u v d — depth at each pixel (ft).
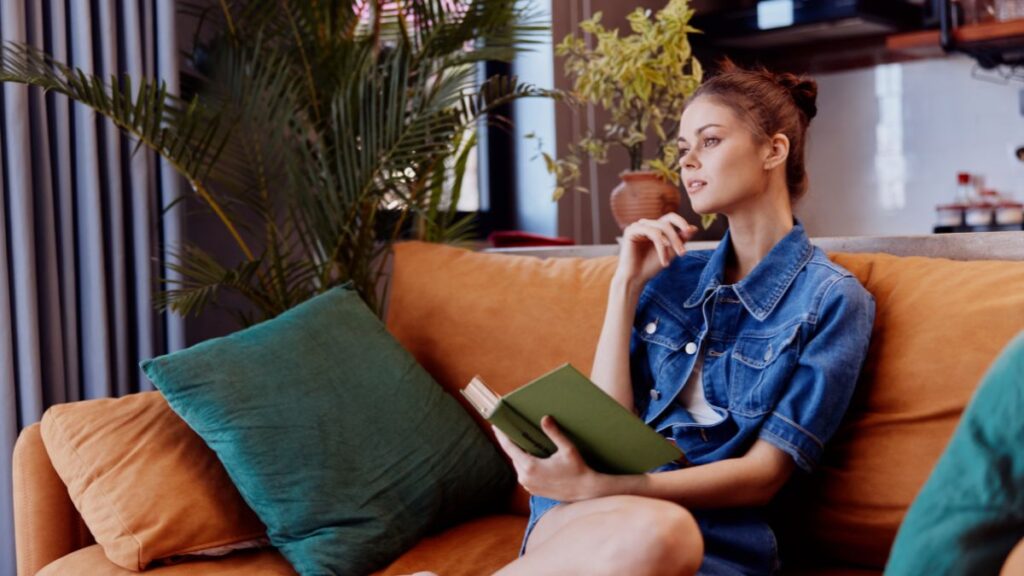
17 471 5.59
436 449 5.84
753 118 5.05
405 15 9.06
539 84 12.10
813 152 14.89
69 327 7.70
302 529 5.30
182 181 8.81
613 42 7.97
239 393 5.49
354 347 6.02
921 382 4.81
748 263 5.22
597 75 8.13
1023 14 12.04
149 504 5.26
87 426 5.56
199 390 5.44
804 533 5.04
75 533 5.64
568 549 4.01
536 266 6.49
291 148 7.98
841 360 4.68
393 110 7.80
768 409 4.73
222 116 8.13
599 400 4.01
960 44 12.41
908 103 14.06
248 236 9.45
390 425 5.78
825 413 4.64
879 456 4.84
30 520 5.54
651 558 3.85
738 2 15.01
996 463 2.40
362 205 8.18
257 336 5.83
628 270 5.30
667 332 5.29
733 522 4.63
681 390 5.15
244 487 5.36
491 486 6.07
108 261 8.02
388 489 5.57
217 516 5.43
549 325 6.12
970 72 13.58
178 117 7.49
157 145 7.43
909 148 14.11
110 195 7.93
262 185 8.14
